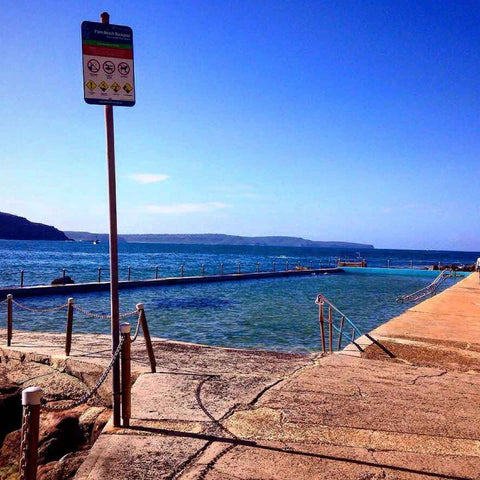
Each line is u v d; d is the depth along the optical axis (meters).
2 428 7.24
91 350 8.91
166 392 5.89
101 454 4.19
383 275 50.59
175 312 19.28
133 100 4.80
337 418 5.03
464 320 11.14
